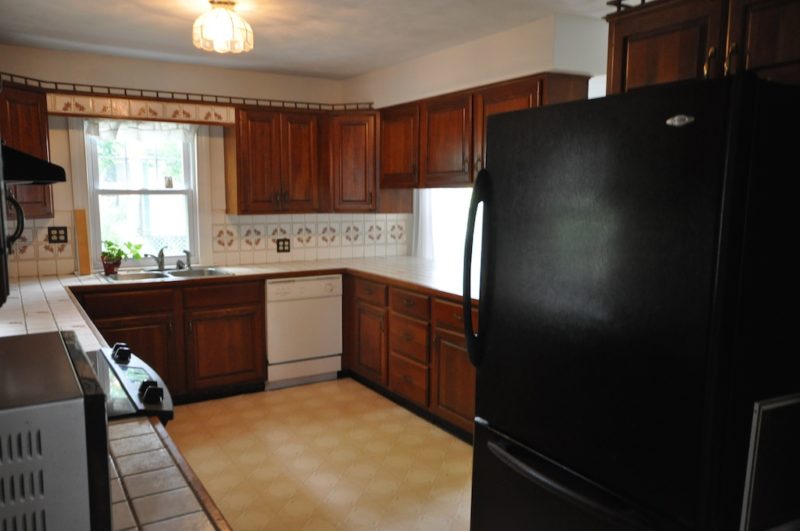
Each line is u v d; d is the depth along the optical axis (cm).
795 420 139
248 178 418
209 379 392
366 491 275
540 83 311
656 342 135
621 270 142
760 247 127
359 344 424
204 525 97
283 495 271
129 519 99
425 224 480
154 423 142
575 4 283
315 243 475
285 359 415
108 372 173
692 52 189
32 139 343
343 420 362
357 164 439
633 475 143
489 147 181
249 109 414
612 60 216
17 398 76
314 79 466
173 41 348
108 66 388
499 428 185
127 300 358
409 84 403
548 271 162
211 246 438
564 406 160
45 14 294
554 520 166
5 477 73
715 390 125
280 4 279
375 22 311
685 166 127
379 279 391
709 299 124
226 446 323
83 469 78
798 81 163
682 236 129
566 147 155
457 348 325
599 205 147
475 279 371
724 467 129
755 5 172
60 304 280
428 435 339
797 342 138
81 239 389
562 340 159
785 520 142
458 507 262
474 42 347
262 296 405
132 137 408
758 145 122
